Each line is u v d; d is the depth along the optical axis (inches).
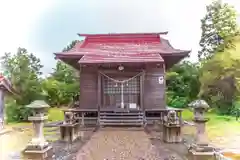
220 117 593.6
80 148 281.7
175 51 514.6
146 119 477.7
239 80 594.6
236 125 479.5
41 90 605.3
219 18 852.0
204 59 930.7
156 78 508.4
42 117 247.0
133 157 243.3
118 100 500.7
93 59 483.8
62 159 237.0
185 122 483.5
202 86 679.7
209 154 231.1
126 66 498.6
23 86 557.3
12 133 409.1
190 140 328.5
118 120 457.4
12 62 590.6
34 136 246.5
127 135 361.7
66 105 912.3
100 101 490.3
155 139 332.5
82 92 512.1
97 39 611.2
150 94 504.1
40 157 234.4
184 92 913.5
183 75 973.2
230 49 652.1
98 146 292.0
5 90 434.0
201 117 241.9
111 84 503.8
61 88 903.1
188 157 241.6
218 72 625.0
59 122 522.0
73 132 320.5
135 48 553.3
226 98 660.7
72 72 1028.5
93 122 475.8
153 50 528.4
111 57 496.4
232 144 317.7
